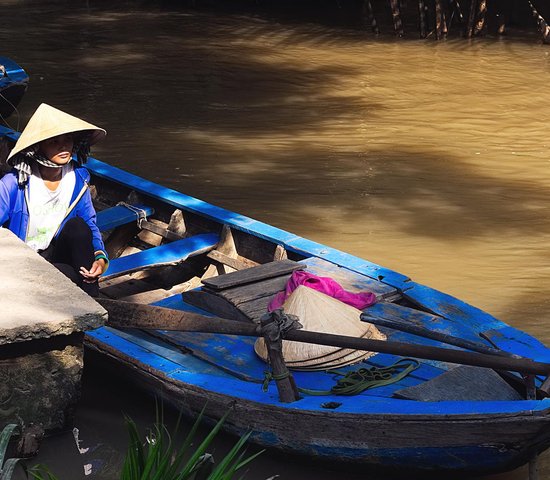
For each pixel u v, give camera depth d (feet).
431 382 14.53
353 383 14.93
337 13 61.21
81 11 60.90
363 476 14.82
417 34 54.29
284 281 17.84
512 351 15.20
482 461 13.71
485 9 52.65
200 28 55.52
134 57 47.03
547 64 45.88
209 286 17.44
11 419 15.08
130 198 22.63
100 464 14.89
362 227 24.90
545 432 13.00
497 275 21.94
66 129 16.16
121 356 16.16
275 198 27.07
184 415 15.80
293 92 40.14
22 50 48.47
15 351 14.82
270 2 64.28
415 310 16.75
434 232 24.57
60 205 17.06
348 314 16.07
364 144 32.37
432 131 34.01
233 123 35.09
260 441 14.84
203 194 27.43
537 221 25.36
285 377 14.30
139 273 21.21
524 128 34.42
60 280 15.67
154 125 34.65
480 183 28.37
